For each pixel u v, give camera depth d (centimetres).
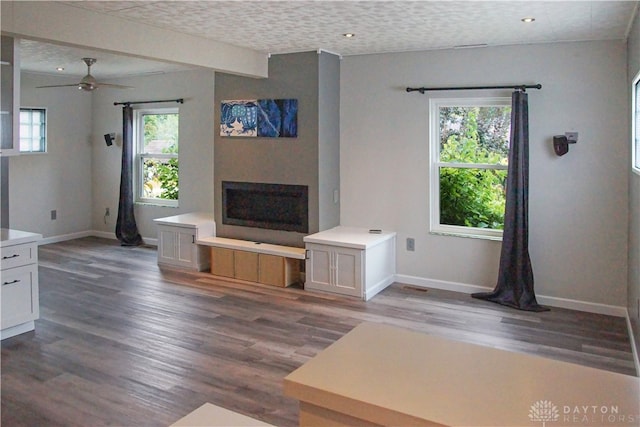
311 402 122
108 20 399
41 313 475
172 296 529
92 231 847
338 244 521
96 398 319
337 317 466
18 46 425
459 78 523
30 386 334
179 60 463
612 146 462
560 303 493
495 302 504
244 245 587
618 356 382
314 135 556
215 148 628
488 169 532
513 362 135
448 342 150
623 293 468
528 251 495
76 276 603
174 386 334
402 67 551
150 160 784
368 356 140
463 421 106
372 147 575
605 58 461
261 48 539
